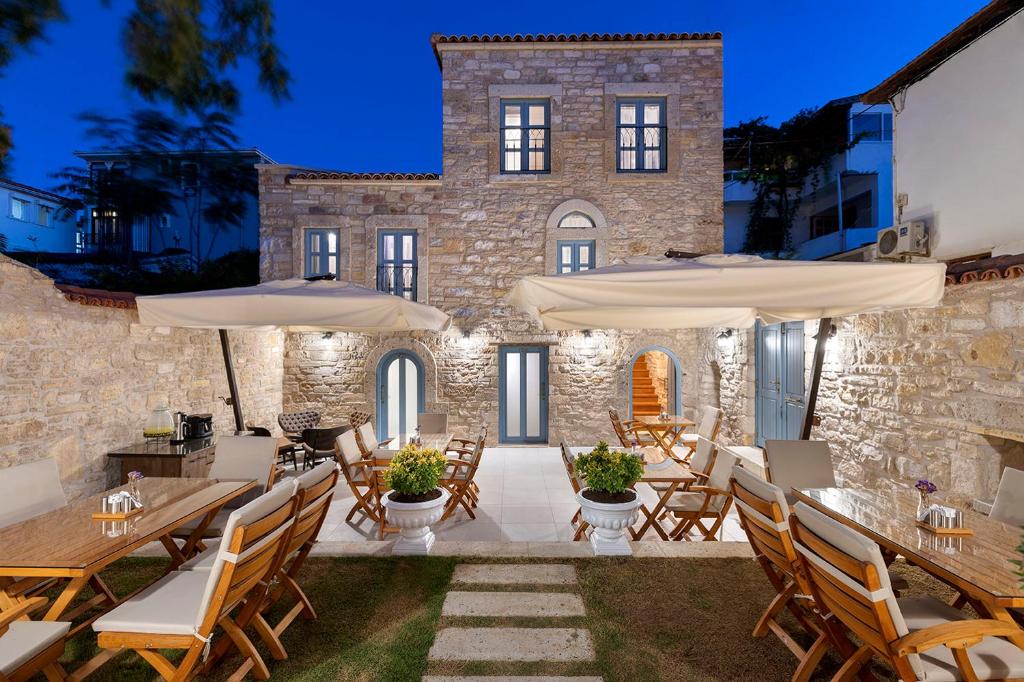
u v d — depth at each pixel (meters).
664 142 9.60
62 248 16.08
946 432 4.55
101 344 5.21
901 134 6.25
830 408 6.34
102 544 2.65
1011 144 4.91
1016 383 3.92
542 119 9.71
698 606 3.35
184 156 16.06
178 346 6.38
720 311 4.97
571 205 9.42
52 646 2.33
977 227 5.27
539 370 9.84
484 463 8.41
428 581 3.69
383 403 9.69
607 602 3.39
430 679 2.65
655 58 9.41
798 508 2.55
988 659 2.24
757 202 14.77
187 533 3.83
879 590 2.10
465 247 9.52
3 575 2.39
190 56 4.54
